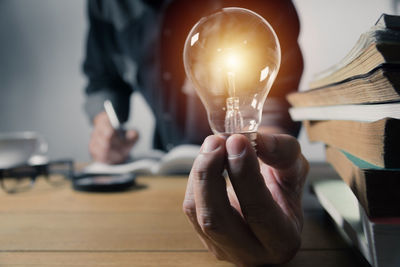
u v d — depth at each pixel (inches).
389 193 8.9
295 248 10.5
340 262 11.6
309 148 85.1
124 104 51.8
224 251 10.9
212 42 12.6
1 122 94.7
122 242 14.0
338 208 12.4
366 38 8.6
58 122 94.5
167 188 25.6
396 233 8.5
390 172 8.8
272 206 9.4
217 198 9.6
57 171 35.3
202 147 9.7
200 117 47.9
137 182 28.1
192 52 12.9
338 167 13.5
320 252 12.5
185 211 11.1
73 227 16.2
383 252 8.5
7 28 93.5
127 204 20.7
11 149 27.9
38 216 18.3
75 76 93.4
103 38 53.2
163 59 49.6
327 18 83.7
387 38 8.0
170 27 48.0
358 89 9.3
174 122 51.7
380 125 8.4
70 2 92.2
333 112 12.7
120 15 50.8
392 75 7.5
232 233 10.0
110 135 34.8
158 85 52.3
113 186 24.2
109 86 51.8
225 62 12.4
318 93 13.4
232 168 9.1
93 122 44.6
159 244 13.7
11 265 11.8
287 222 10.0
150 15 49.3
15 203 21.5
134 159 37.0
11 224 16.8
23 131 94.7
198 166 9.5
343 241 13.6
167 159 30.7
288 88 33.7
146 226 16.2
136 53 53.1
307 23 84.2
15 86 94.3
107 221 17.2
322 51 84.5
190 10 46.3
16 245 13.8
